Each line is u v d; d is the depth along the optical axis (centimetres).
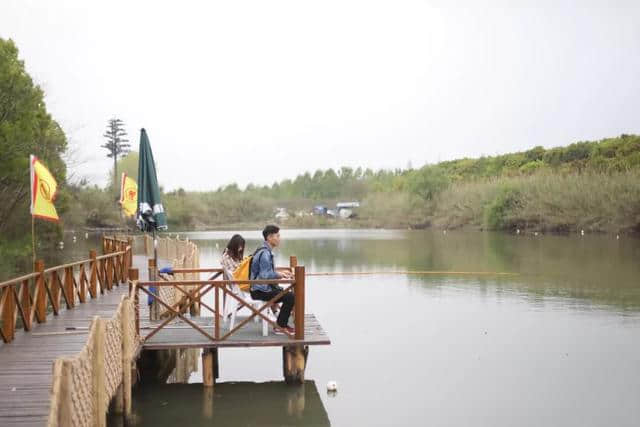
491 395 1012
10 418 595
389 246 4728
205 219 9438
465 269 2988
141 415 891
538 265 3081
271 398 980
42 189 1090
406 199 8338
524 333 1501
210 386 998
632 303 1927
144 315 1152
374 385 1067
